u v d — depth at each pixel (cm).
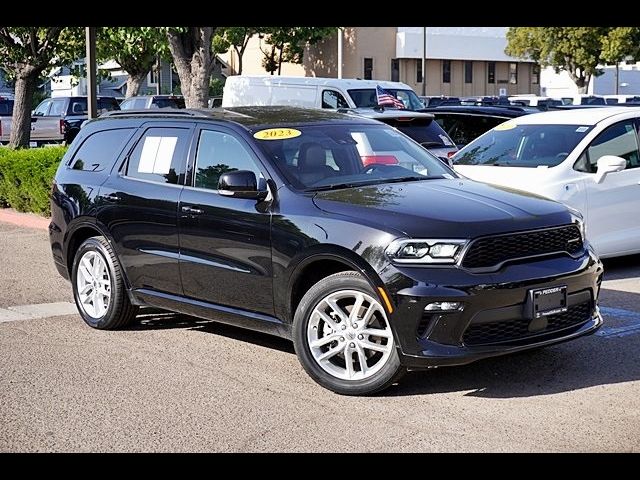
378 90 1977
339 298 615
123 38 1681
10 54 1923
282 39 4478
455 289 571
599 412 573
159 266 747
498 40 5641
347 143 723
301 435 541
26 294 964
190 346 749
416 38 5303
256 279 669
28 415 583
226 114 753
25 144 1973
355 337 608
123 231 774
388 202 625
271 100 2058
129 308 796
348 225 609
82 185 820
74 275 830
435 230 582
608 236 1013
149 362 702
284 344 753
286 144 702
